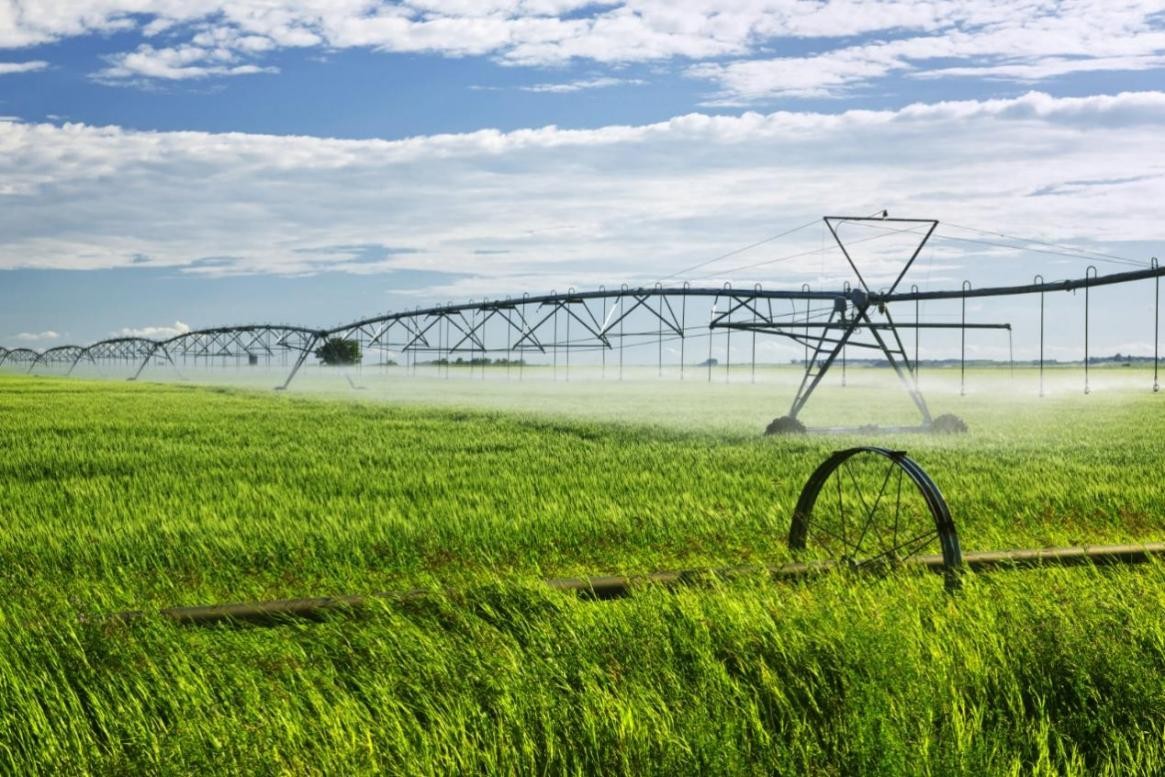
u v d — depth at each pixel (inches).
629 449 931.3
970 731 189.9
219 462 809.5
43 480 677.9
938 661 218.2
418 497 558.3
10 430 1238.9
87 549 400.5
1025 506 521.7
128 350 5324.8
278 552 392.8
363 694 218.1
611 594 298.5
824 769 183.0
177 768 178.1
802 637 231.0
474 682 213.9
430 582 310.7
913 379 1219.2
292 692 216.4
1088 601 264.5
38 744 193.3
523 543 416.2
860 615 242.1
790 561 334.6
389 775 177.3
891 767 177.2
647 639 231.5
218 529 439.2
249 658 239.9
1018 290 1151.0
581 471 718.5
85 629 246.4
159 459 834.8
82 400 2222.0
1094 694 215.5
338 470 729.0
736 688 207.6
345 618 270.2
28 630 247.3
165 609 268.8
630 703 196.4
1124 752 197.2
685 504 516.7
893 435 1159.6
